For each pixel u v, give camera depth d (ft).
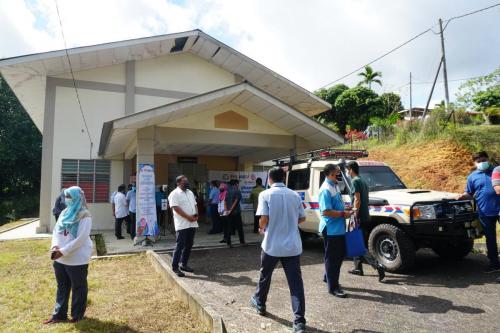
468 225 19.92
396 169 45.73
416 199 19.93
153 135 31.32
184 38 48.49
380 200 21.16
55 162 45.14
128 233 40.96
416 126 54.13
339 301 15.87
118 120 27.58
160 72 50.93
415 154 46.73
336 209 16.44
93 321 13.82
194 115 32.89
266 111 33.63
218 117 33.71
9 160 88.94
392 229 19.99
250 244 31.45
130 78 48.98
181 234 21.02
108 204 47.09
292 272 12.98
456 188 37.14
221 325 12.03
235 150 44.60
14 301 16.47
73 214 13.83
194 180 52.75
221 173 47.55
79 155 46.11
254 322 13.65
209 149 43.52
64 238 13.69
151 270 22.34
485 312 14.28
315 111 61.11
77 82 46.68
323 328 13.09
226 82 54.34
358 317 14.03
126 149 41.73
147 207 30.73
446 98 58.08
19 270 22.81
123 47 44.21
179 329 13.08
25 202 90.53
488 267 20.16
